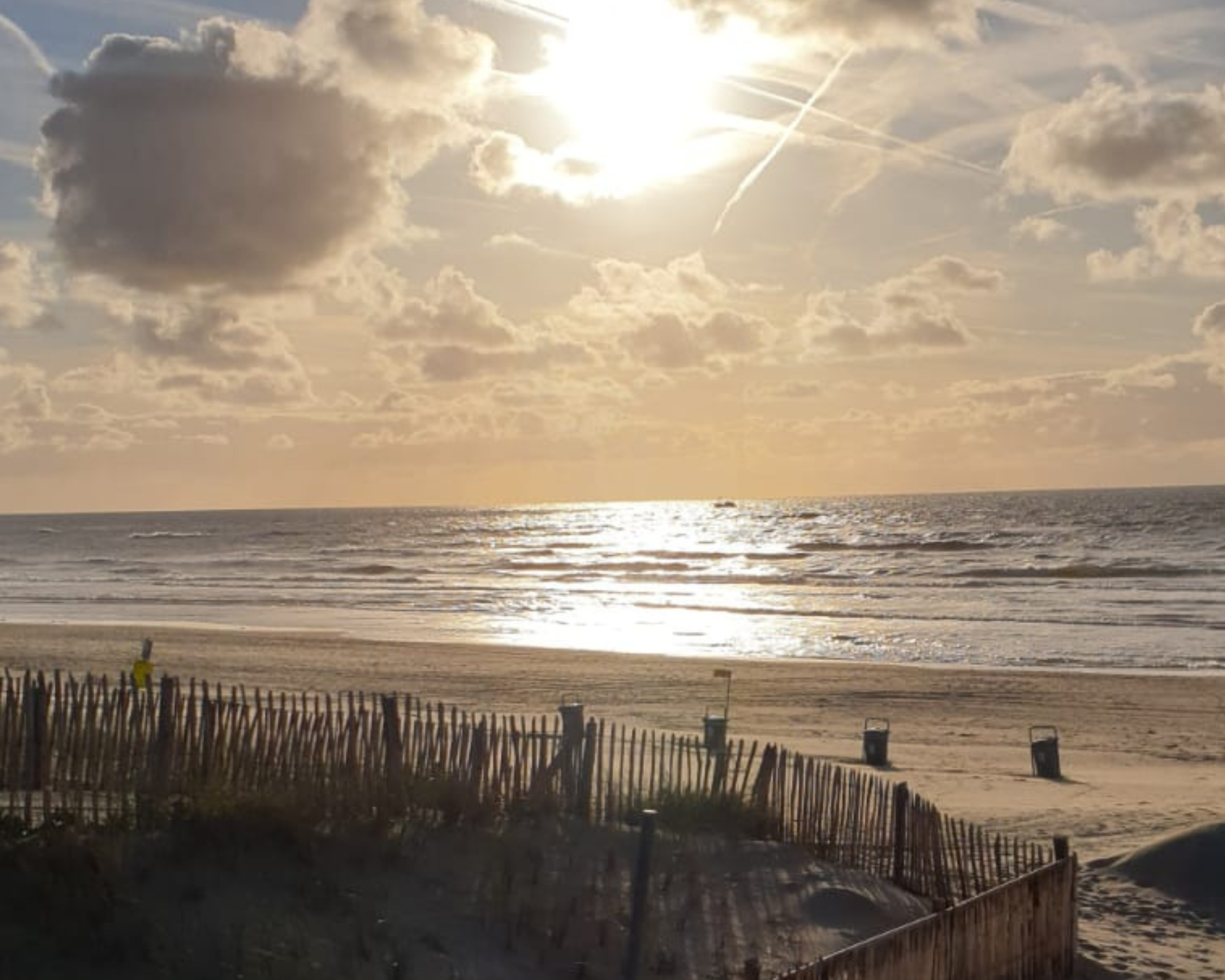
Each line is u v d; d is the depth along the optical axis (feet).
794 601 192.44
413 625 159.43
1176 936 38.40
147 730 36.35
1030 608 172.96
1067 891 35.09
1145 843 49.52
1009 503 641.81
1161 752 76.84
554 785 37.04
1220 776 68.18
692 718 84.43
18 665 99.19
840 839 38.75
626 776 45.01
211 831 28.40
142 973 22.81
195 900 25.71
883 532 403.75
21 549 418.31
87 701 38.11
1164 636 140.56
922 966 28.71
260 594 213.05
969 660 124.98
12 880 24.56
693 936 30.50
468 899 29.32
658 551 328.08
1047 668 117.39
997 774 67.41
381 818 32.01
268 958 24.06
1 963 22.16
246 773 34.19
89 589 226.79
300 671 104.17
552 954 27.99
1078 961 35.86
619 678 104.06
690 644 138.41
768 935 31.40
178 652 115.65
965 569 243.81
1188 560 249.96
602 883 31.83
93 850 25.99
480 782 35.73
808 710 90.17
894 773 66.44
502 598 203.10
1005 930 32.14
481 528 551.59
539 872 31.58
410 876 29.68
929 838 38.29
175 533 554.87
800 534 412.77
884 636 144.15
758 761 55.57
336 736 39.06
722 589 219.41
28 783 34.78
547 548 373.20
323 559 327.88
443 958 26.37
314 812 31.22
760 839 37.76
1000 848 40.16
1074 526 391.04
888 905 34.99
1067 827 52.65
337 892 27.61
